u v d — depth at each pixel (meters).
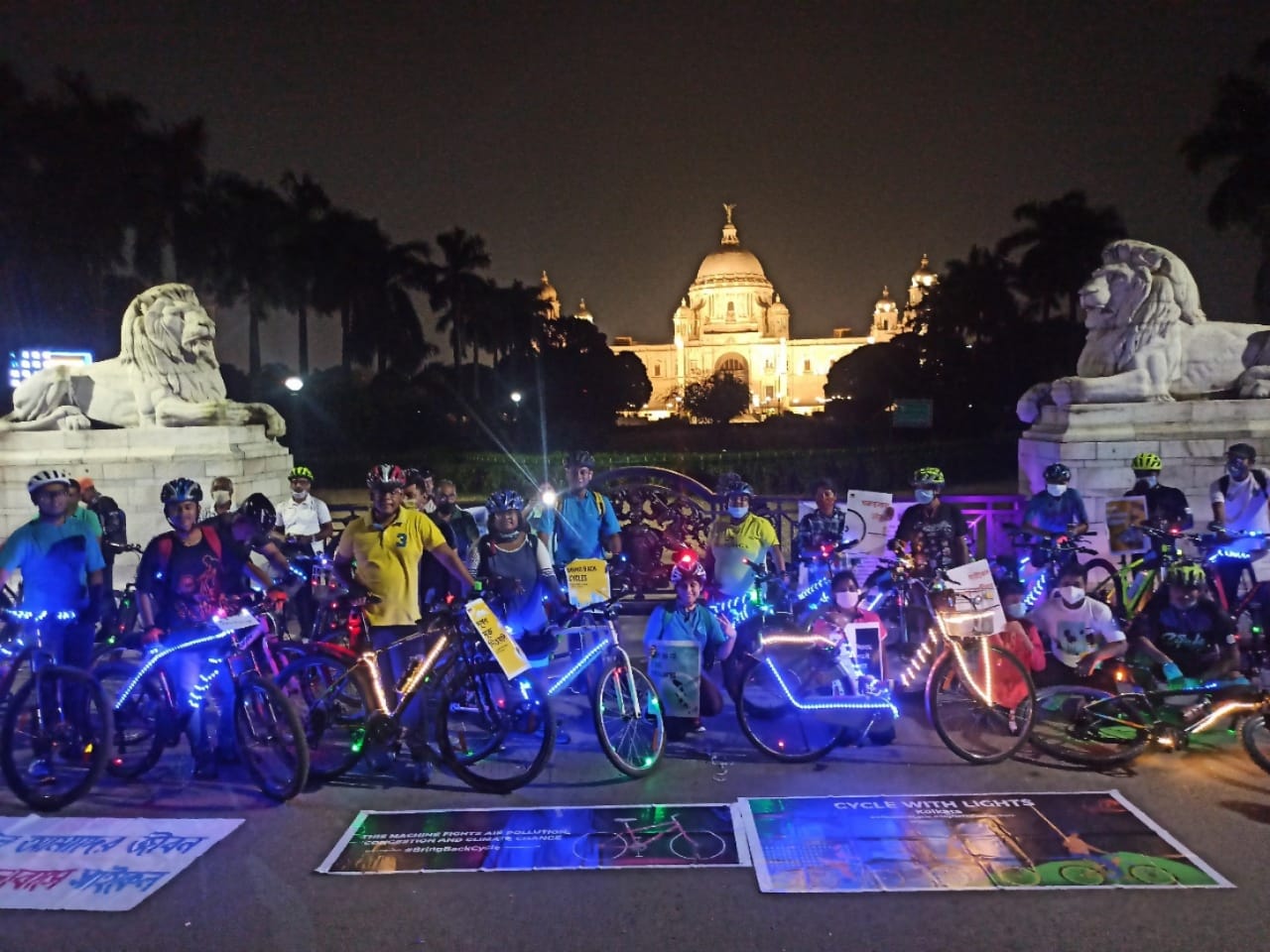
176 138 34.66
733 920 3.90
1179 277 10.55
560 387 54.19
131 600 8.08
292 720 5.18
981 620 5.80
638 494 10.08
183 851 4.61
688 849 4.52
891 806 4.95
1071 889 4.08
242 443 12.20
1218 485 7.68
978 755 5.60
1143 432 10.08
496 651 5.26
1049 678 6.48
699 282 133.00
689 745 6.01
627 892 4.14
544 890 4.17
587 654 5.62
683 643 6.13
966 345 45.62
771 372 120.62
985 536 10.64
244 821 4.96
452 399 46.38
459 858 4.48
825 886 4.14
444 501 8.91
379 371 45.59
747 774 5.49
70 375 12.02
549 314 64.69
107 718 5.24
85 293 32.62
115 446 11.62
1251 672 6.55
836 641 5.85
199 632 5.55
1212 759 5.60
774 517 11.86
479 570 6.28
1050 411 10.88
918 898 4.03
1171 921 3.83
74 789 5.16
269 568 9.67
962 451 25.52
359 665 5.40
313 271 41.50
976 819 4.77
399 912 4.02
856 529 7.99
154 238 34.38
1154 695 5.76
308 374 43.72
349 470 27.78
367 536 5.67
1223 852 4.40
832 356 120.50
